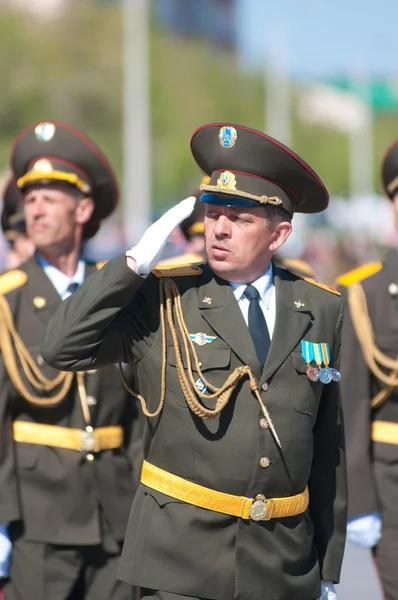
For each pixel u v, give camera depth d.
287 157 7.87
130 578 7.75
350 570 15.57
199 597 7.58
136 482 10.17
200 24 142.75
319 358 7.93
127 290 7.58
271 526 7.73
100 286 7.57
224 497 7.62
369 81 68.31
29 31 101.75
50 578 9.74
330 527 8.30
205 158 8.13
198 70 117.19
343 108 95.06
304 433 7.83
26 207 10.80
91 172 10.84
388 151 11.43
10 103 100.12
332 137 124.81
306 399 7.84
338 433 8.32
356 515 10.31
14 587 9.77
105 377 10.05
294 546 7.84
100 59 102.06
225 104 117.31
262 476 7.64
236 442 7.62
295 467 7.77
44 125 10.76
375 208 57.75
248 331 7.81
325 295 8.29
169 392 7.71
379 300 10.78
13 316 10.13
